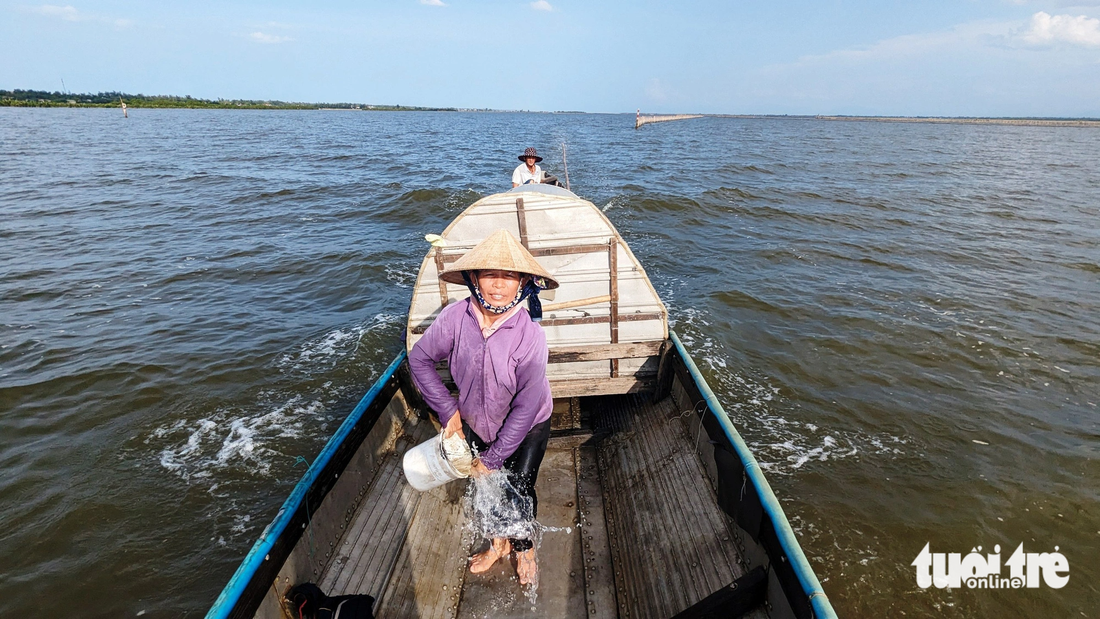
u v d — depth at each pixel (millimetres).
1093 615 4461
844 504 5508
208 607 4480
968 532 5211
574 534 3961
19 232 14508
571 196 4785
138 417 6730
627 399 5242
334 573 3205
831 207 18625
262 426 6602
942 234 15219
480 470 2816
